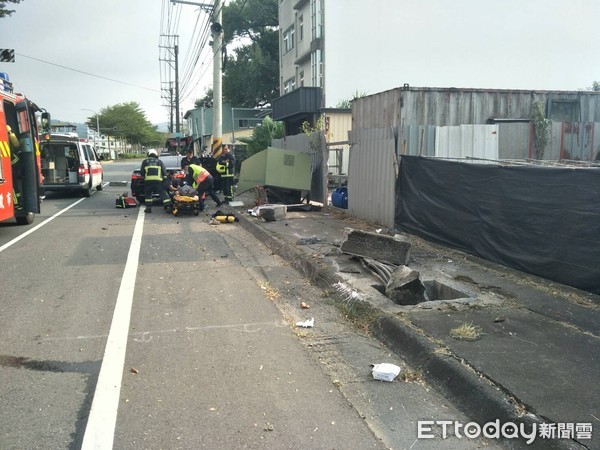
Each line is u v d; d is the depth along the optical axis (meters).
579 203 5.94
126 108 98.12
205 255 9.00
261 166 13.92
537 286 6.23
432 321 5.08
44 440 3.33
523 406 3.47
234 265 8.28
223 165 15.88
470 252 7.97
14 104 10.55
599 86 23.97
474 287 6.26
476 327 4.88
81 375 4.29
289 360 4.59
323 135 14.03
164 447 3.26
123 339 5.08
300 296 6.58
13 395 3.93
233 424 3.52
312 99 22.52
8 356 4.66
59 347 4.87
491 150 10.74
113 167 51.00
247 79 44.66
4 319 5.64
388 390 4.04
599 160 11.48
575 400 3.53
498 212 7.27
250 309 6.04
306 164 14.12
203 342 5.01
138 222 12.89
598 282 5.77
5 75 10.30
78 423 3.54
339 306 6.07
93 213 14.76
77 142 18.98
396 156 10.11
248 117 45.69
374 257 7.60
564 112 13.15
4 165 10.05
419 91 11.92
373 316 5.47
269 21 46.69
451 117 12.16
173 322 5.58
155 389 4.03
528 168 6.70
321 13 23.23
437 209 8.77
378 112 12.80
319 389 4.04
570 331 4.78
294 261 8.25
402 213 10.00
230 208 15.15
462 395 3.80
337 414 3.66
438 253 8.16
